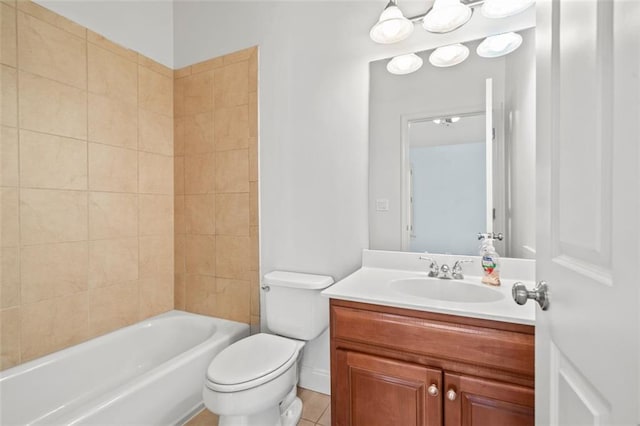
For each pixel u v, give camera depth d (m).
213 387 1.17
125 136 1.90
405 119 1.55
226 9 2.00
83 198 1.69
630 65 0.36
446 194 1.48
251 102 1.92
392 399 1.08
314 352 1.78
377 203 1.62
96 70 1.74
